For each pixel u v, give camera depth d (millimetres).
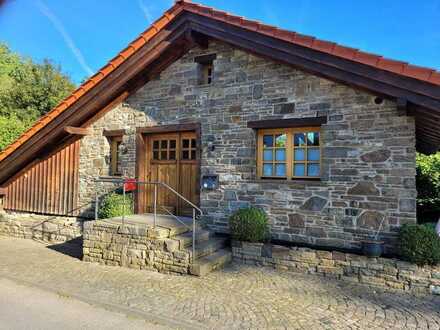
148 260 5996
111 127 8859
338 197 6094
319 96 6316
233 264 6383
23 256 7121
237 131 7129
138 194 8344
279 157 6875
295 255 6027
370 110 5863
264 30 6164
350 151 6012
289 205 6551
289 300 4680
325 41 5547
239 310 4293
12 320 4008
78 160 9320
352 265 5574
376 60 5168
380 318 4168
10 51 27422
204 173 7473
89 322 3982
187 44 7750
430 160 10703
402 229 5395
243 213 6504
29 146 9227
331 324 3967
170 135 8219
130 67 7789
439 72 4727
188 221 7000
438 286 4996
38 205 9891
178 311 4227
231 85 7230
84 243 6676
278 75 6727
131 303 4453
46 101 19547
